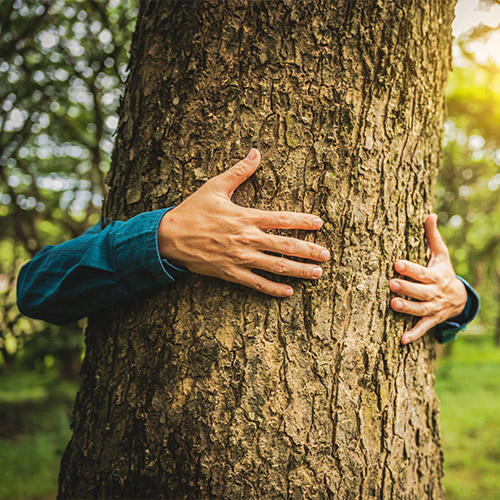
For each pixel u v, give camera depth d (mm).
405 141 1163
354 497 1057
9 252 6035
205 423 1027
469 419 7176
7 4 3045
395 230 1144
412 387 1185
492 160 8516
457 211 9305
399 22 1135
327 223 1072
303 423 1037
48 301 1070
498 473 4988
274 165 1070
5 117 3541
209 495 1019
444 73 1341
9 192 4387
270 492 1016
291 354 1046
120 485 1068
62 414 6113
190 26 1120
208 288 1061
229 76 1090
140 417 1062
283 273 1013
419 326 1173
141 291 1070
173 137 1112
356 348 1080
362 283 1090
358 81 1100
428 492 1229
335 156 1079
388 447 1108
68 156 5125
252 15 1088
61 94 3816
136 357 1090
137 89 1198
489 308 18484
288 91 1076
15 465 5012
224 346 1042
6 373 10641
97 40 3508
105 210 1249
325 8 1088
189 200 1024
